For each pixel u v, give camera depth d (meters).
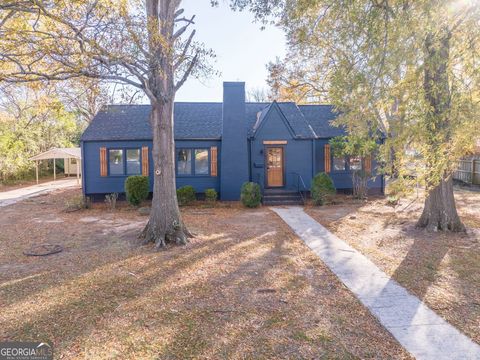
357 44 7.92
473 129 6.68
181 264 7.20
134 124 17.73
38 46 7.32
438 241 8.77
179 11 9.35
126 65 7.70
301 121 18.12
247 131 17.73
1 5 6.54
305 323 4.61
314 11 9.30
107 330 4.44
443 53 7.36
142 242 8.92
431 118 7.05
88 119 28.23
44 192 21.66
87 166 16.70
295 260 7.44
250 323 4.61
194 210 14.43
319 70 21.17
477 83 6.86
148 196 17.12
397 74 7.43
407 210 13.61
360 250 8.18
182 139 16.72
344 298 5.44
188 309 5.05
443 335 4.28
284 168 17.33
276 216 12.79
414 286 5.92
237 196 16.69
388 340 4.17
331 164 17.95
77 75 7.58
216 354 3.88
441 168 7.27
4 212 14.46
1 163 25.84
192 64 8.70
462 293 5.60
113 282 6.18
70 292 5.72
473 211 12.88
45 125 31.33
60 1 6.97
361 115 8.14
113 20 7.23
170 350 3.97
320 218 12.28
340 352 3.91
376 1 7.47
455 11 6.59
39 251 8.27
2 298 5.49
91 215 13.60
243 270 6.80
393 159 8.85
